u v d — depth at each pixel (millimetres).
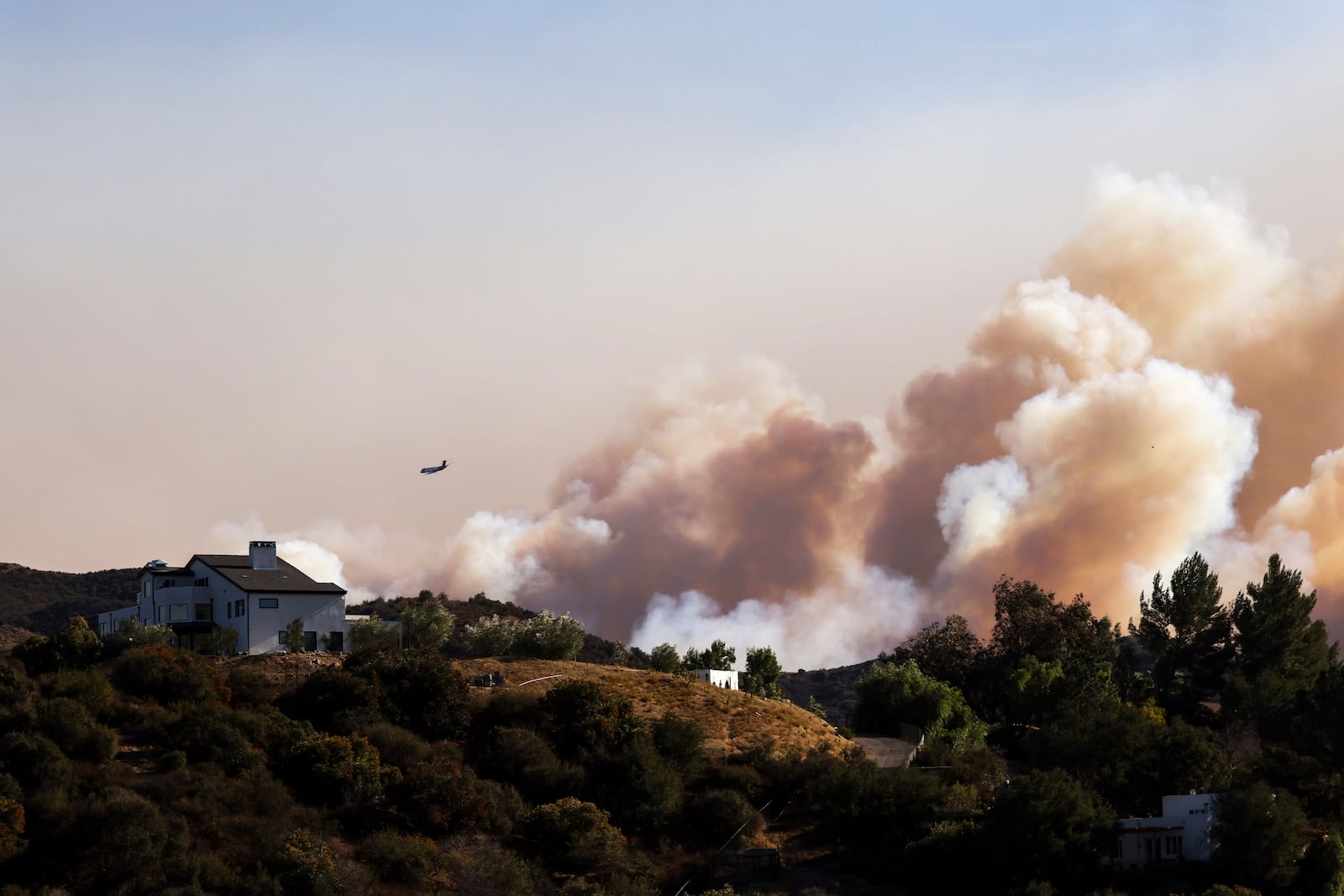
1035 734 103125
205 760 83938
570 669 112875
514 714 96625
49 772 78312
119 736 86750
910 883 80562
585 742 92562
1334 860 78688
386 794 82750
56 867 71375
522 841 82062
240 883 71625
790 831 87938
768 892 78875
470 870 75812
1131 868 81438
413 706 95250
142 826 73062
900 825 84562
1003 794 84312
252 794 80062
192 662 96062
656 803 86125
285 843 74750
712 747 98375
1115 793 91875
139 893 69625
